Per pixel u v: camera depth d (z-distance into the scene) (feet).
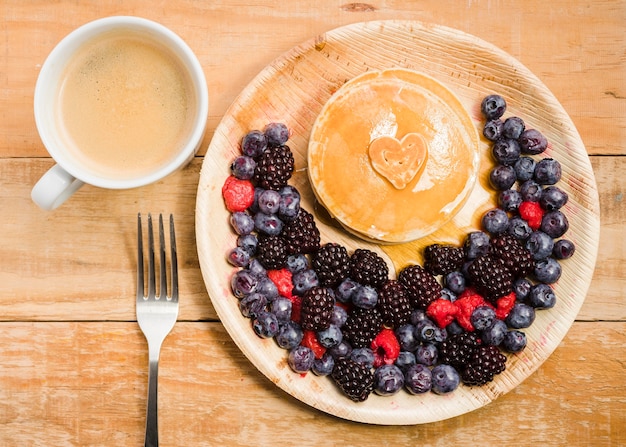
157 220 1.95
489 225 1.89
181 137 1.74
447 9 1.99
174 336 1.94
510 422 1.98
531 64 2.00
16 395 1.94
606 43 1.99
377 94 1.86
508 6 1.99
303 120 1.91
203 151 1.95
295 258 1.85
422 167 1.85
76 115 1.73
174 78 1.74
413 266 1.87
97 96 1.73
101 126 1.74
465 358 1.86
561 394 1.98
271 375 1.85
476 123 1.94
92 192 1.95
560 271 1.89
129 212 1.95
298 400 1.95
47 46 1.95
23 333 1.95
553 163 1.89
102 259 1.95
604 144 1.99
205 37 1.96
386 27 1.90
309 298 1.79
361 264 1.83
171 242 1.90
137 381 1.95
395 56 1.92
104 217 1.95
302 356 1.82
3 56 1.95
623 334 1.98
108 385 1.94
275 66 1.88
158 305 1.90
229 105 1.96
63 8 1.95
